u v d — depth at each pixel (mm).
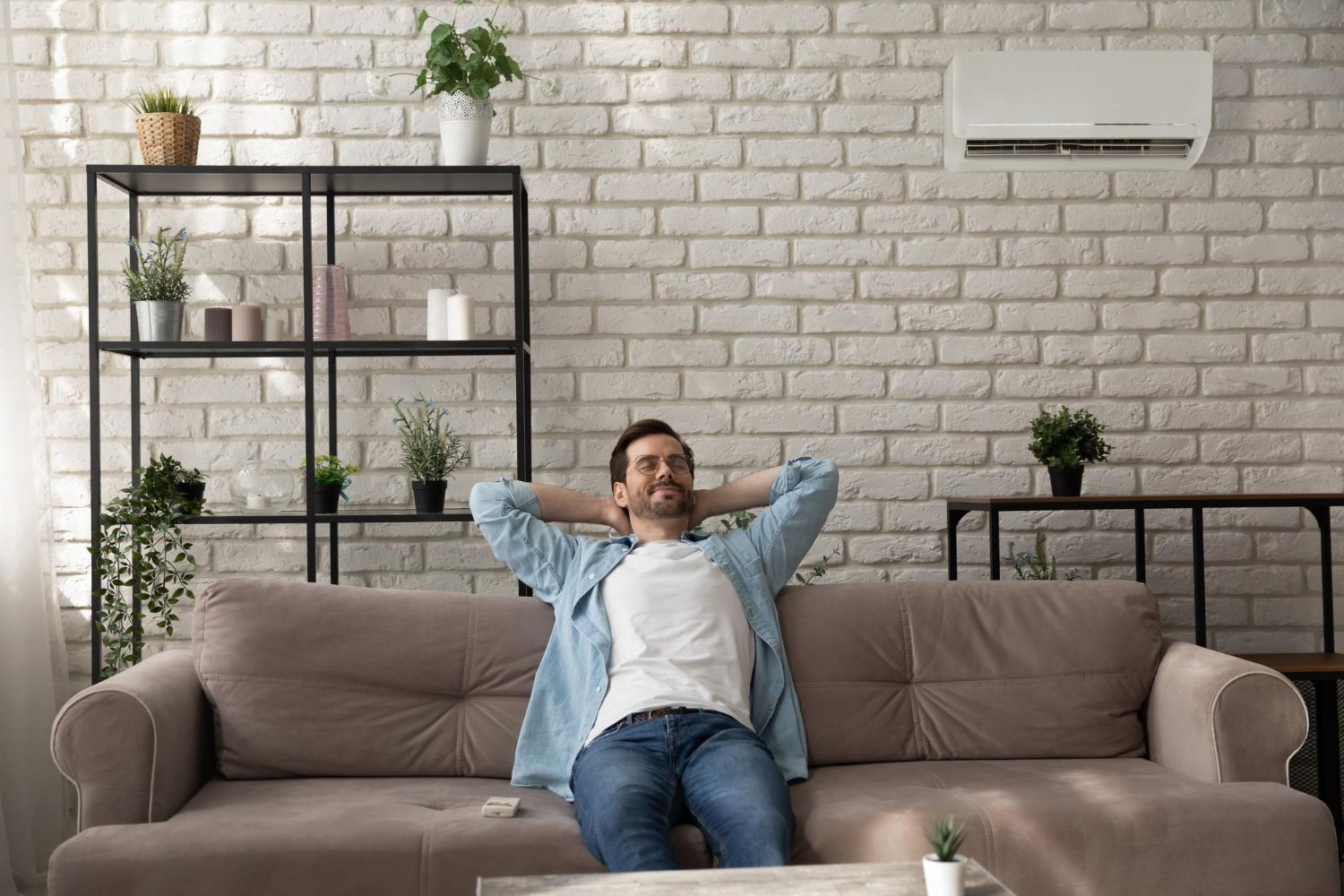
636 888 1425
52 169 3070
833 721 2363
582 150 3160
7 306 2770
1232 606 3219
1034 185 3209
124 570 2715
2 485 2750
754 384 3184
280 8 3115
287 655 2285
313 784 2207
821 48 3188
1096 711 2363
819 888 1423
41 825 2777
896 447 3205
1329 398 3229
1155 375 3223
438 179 2904
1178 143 3178
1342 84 3229
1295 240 3225
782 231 3186
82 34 3082
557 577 2441
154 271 2801
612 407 3170
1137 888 1931
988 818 1948
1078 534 3209
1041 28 3207
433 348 2812
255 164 3111
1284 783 2113
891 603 2494
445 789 2197
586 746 2168
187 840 1856
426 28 3141
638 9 3168
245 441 3109
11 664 2727
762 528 2529
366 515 2789
